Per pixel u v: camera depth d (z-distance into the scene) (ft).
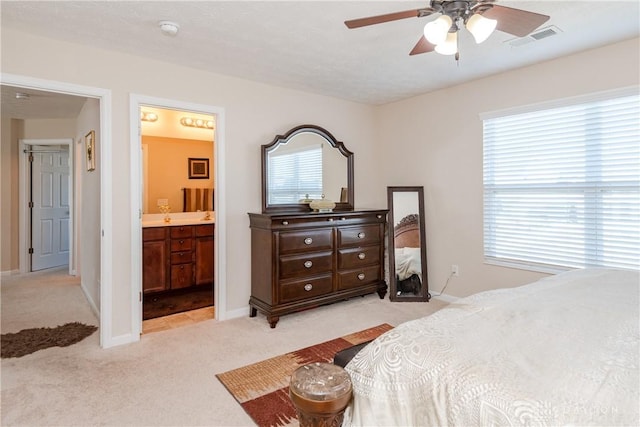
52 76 8.66
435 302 13.17
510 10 5.47
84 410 6.68
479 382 3.27
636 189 8.96
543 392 3.05
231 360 8.68
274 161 12.33
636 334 4.12
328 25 7.98
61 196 20.10
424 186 13.85
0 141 17.47
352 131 14.82
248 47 9.19
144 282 14.05
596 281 6.39
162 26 7.89
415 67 10.71
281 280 11.02
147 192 15.78
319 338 10.02
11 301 13.58
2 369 8.24
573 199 10.04
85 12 7.39
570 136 10.03
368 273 13.26
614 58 9.09
